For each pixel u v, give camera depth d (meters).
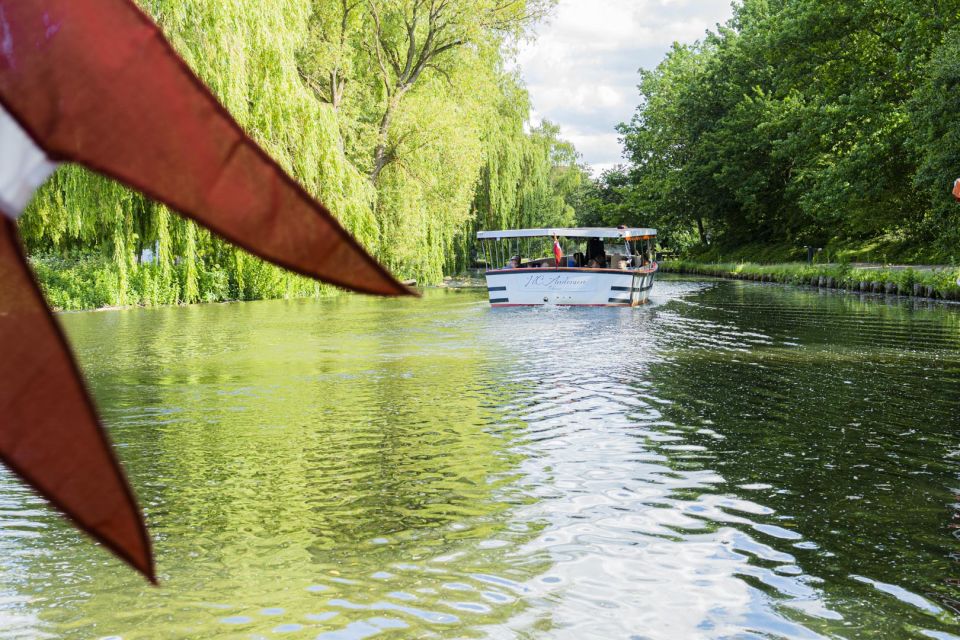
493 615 3.85
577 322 18.98
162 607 3.97
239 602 4.02
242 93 20.64
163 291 25.38
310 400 9.46
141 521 0.59
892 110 32.25
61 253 25.98
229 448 7.19
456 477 6.17
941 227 27.11
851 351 12.95
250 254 0.57
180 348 14.45
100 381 10.93
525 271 23.98
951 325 16.64
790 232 54.66
